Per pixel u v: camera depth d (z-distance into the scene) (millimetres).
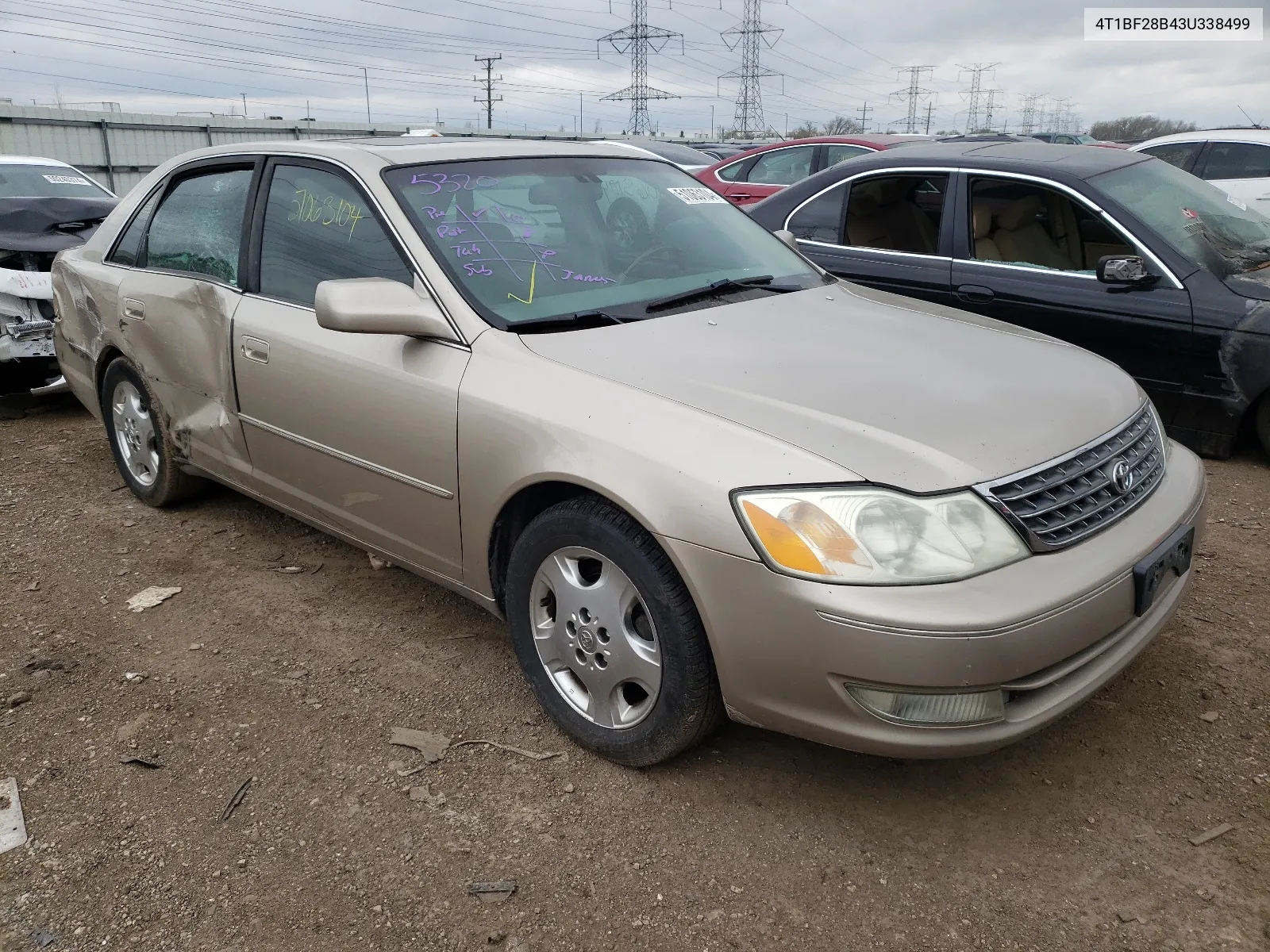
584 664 2625
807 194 5977
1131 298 4824
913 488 2131
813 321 3053
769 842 2375
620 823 2443
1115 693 2961
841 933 2105
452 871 2291
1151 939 2068
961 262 5297
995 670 2066
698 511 2229
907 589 2066
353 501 3215
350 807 2506
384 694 3010
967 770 2635
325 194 3322
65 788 2588
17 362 6055
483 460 2678
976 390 2537
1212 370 4676
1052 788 2555
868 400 2426
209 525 4312
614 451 2383
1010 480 2207
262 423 3471
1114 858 2303
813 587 2100
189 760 2697
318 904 2199
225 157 3854
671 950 2068
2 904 2203
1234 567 3773
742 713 2311
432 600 3627
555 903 2195
